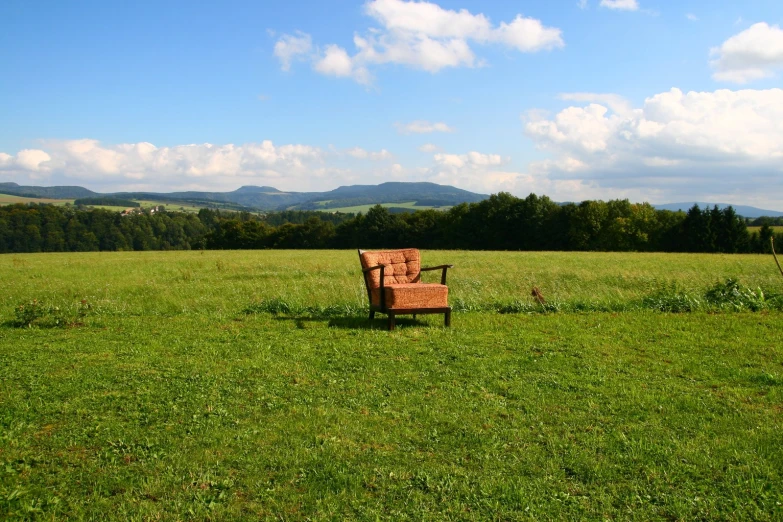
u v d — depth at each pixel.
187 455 4.03
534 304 10.96
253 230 83.25
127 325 9.20
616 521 3.19
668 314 10.33
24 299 12.95
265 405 5.11
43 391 5.50
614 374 6.15
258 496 3.45
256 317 10.04
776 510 3.29
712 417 4.78
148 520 3.18
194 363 6.58
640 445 4.17
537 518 3.21
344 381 5.85
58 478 3.71
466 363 6.57
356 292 13.08
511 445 4.20
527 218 69.94
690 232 63.25
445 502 3.37
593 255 41.84
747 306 10.95
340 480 3.64
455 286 14.67
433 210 84.06
